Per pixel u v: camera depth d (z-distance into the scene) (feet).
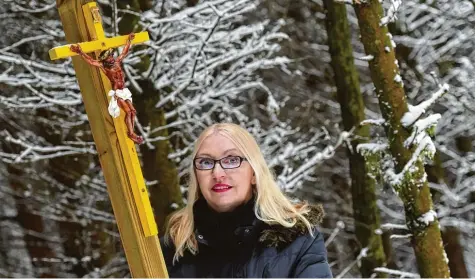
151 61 21.72
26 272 34.17
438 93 16.98
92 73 6.84
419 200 16.98
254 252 8.04
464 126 32.71
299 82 35.42
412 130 16.93
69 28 6.95
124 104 6.81
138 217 6.89
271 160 25.76
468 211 34.96
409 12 31.55
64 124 25.45
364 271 27.25
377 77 17.17
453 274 34.91
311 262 7.82
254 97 32.96
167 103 23.94
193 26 21.49
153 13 22.17
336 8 25.99
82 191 30.04
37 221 33.78
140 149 22.20
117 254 31.42
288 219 8.11
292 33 35.04
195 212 8.42
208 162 8.12
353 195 26.99
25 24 24.73
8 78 21.70
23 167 31.07
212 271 8.20
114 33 19.69
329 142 34.04
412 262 38.91
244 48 24.09
